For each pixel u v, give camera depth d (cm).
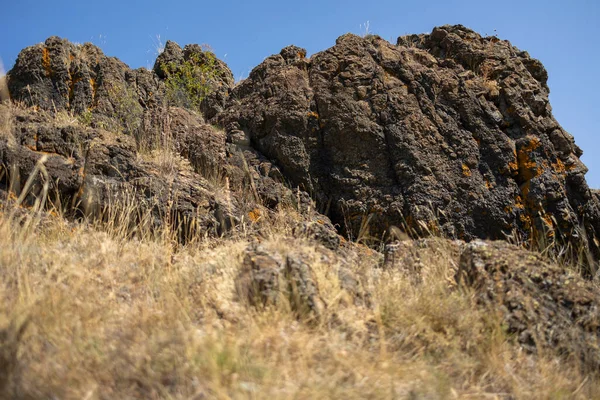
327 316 462
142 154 729
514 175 756
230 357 387
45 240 573
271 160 784
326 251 550
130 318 445
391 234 726
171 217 664
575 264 730
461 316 477
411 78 794
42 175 634
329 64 812
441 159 753
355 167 762
